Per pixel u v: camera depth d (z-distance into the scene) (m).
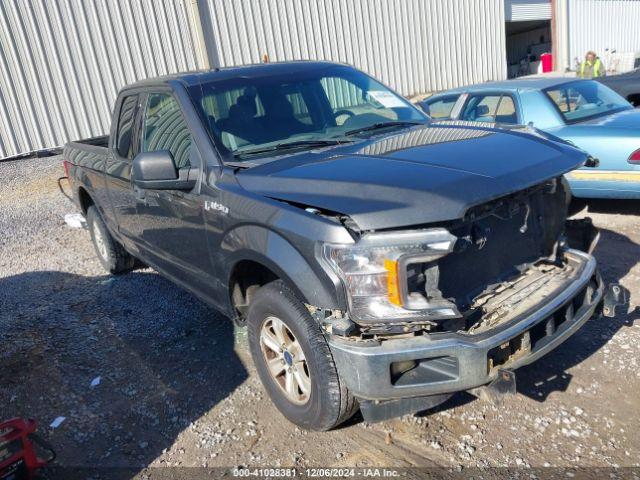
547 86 7.01
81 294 5.86
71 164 6.41
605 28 29.16
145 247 4.96
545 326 2.99
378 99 4.57
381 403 2.80
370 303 2.66
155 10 14.16
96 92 13.67
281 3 16.05
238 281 3.65
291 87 4.25
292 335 3.20
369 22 18.00
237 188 3.34
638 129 5.98
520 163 3.04
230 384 3.90
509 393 2.68
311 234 2.79
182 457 3.22
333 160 3.27
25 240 8.26
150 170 3.54
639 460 2.85
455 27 20.62
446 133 3.67
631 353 3.75
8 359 4.56
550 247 3.53
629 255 5.40
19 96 12.81
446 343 2.68
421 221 2.61
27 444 2.99
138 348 4.55
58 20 12.97
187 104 3.93
